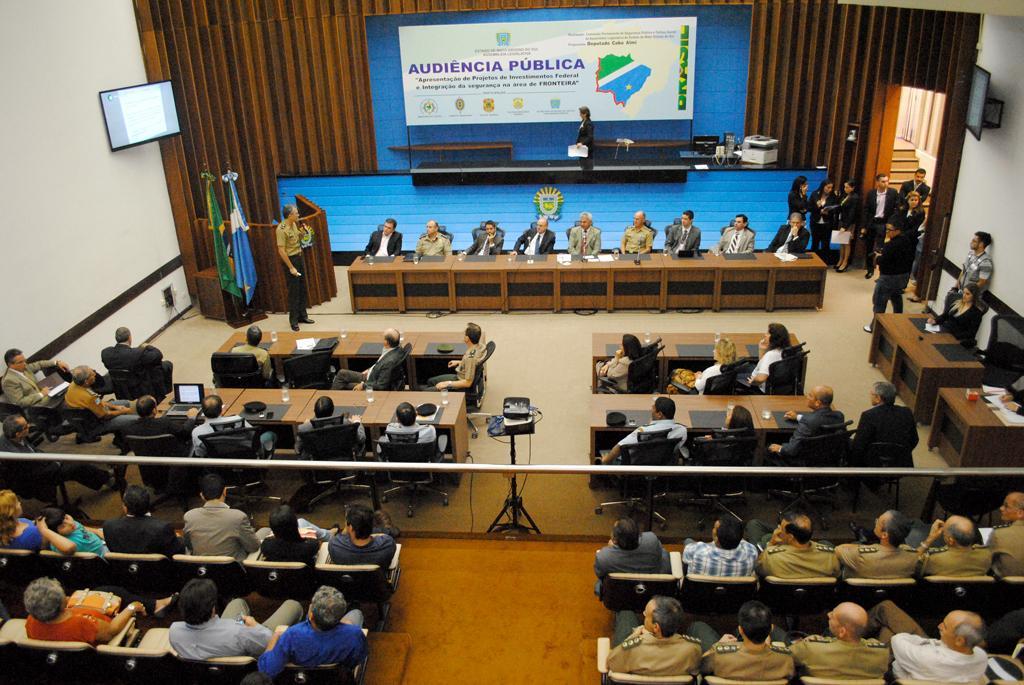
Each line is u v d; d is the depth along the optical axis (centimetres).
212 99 1330
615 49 1342
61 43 994
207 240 1262
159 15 1220
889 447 660
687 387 829
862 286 1266
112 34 1116
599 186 1377
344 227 1440
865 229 1291
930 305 1157
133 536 509
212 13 1284
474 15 1371
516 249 1262
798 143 1378
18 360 816
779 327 805
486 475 574
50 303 952
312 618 402
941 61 1115
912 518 564
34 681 434
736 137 1423
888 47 1252
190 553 529
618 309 1186
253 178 1402
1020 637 438
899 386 927
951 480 547
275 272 1202
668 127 1447
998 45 973
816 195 1309
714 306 1173
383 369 844
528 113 1389
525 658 479
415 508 593
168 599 509
